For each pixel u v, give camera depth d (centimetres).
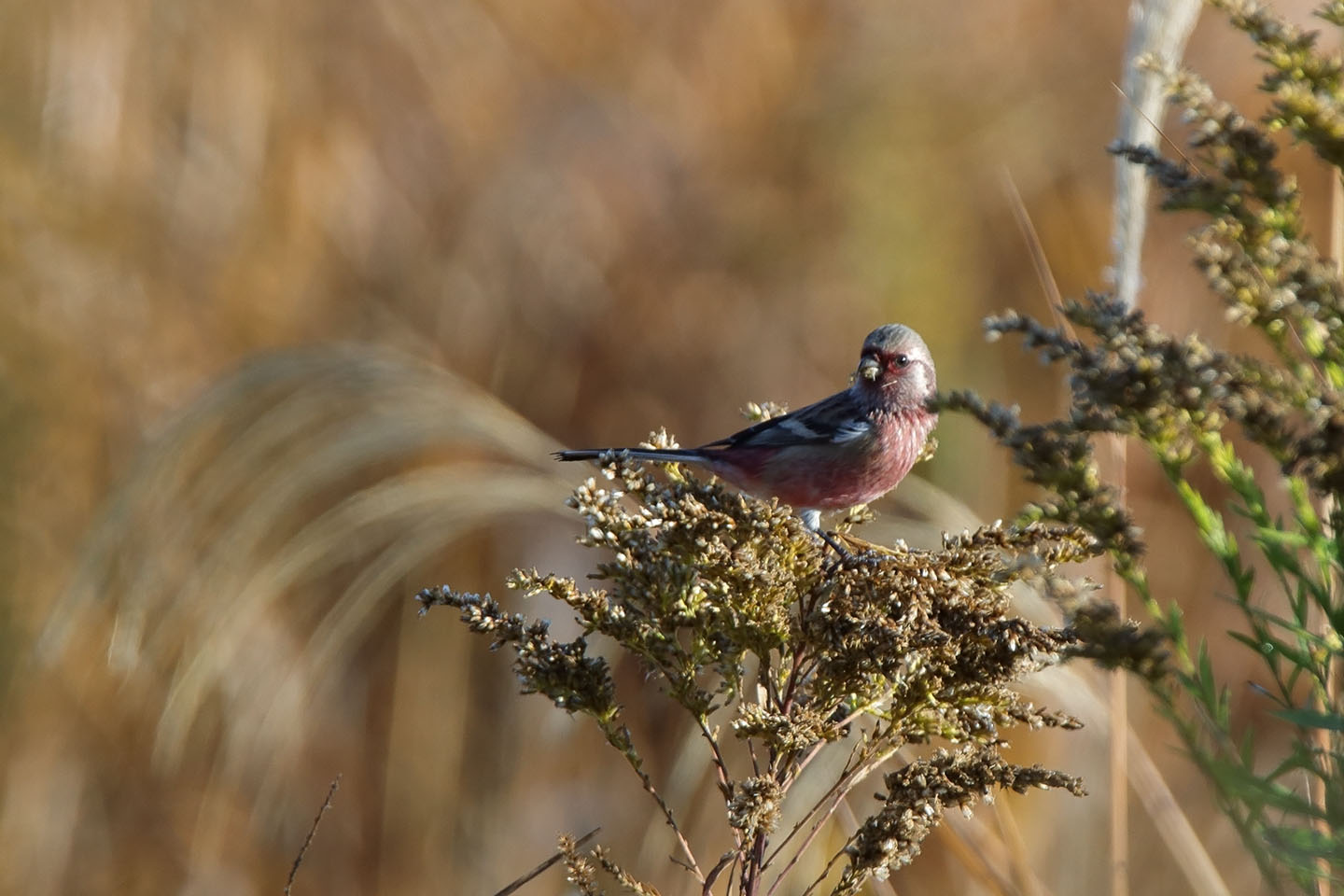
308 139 1317
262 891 1016
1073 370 409
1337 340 416
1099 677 704
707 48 1438
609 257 1299
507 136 1348
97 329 1157
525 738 1066
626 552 532
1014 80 1429
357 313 1236
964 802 502
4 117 1240
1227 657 1055
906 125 1373
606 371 1262
